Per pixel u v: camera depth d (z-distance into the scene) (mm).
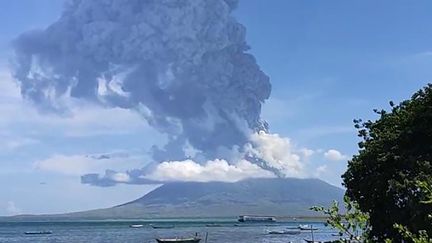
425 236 9570
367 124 39250
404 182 30641
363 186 35531
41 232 178875
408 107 37594
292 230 175000
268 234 153625
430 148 33906
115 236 157125
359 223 9383
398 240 29406
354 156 37875
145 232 180125
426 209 27219
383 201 34188
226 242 123562
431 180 10984
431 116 34719
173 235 158500
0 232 182625
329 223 9438
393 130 36688
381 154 34969
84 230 198500
